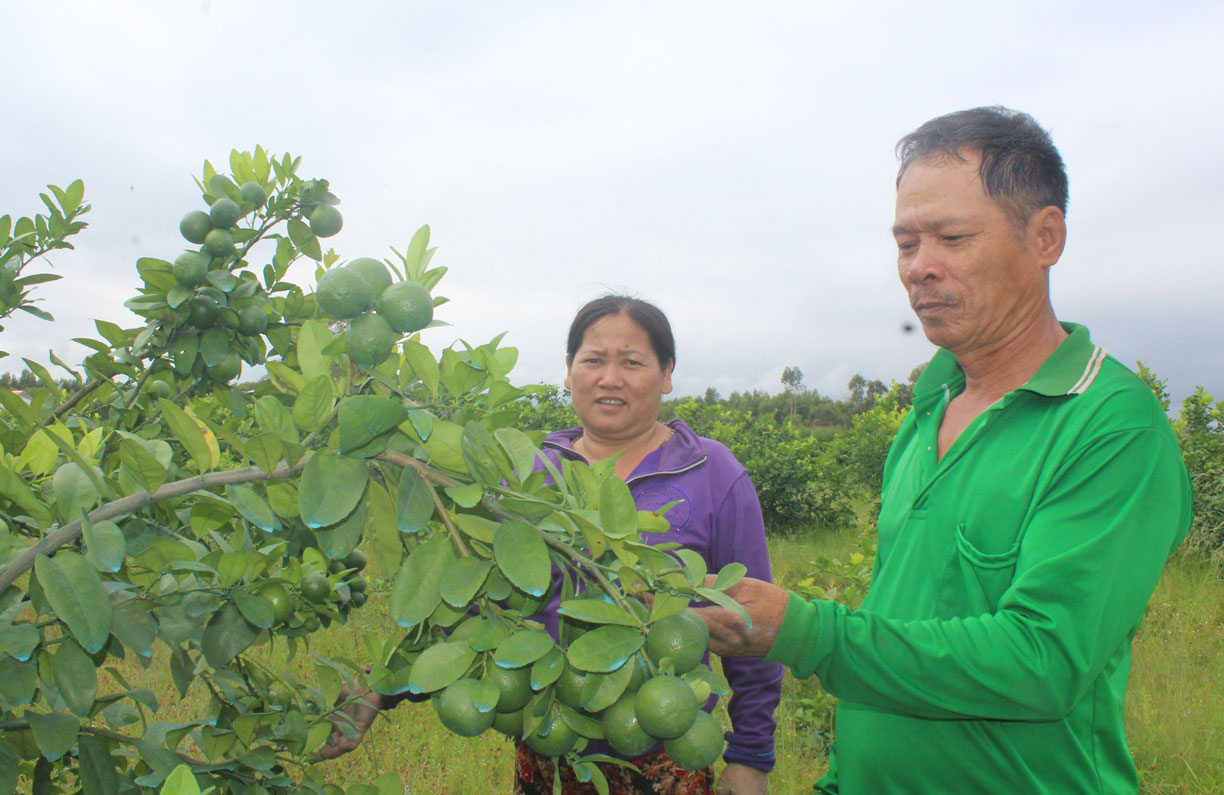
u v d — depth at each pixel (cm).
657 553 123
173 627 141
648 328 245
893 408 1531
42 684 147
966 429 178
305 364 143
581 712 138
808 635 151
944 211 169
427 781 389
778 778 409
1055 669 138
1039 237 171
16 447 180
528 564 124
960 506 172
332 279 136
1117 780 166
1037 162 166
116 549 116
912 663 145
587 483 139
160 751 152
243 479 128
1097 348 170
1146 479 147
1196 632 636
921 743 171
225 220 234
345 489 126
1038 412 167
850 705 192
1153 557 145
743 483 245
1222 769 396
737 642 153
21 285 243
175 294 217
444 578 127
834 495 1356
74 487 125
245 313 232
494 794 385
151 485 122
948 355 210
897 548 188
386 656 150
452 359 151
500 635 131
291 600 164
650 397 246
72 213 248
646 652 130
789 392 6353
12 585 140
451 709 126
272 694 185
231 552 143
